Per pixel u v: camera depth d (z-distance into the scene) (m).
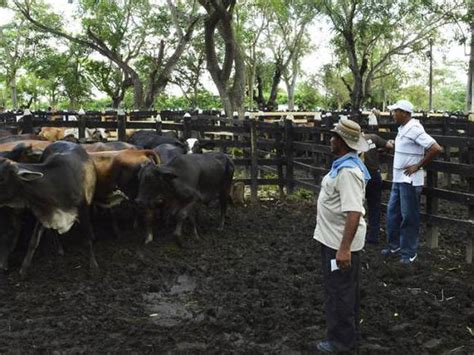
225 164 9.05
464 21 26.33
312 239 8.55
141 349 4.98
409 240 7.31
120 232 8.91
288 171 11.95
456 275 6.90
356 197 4.48
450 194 7.56
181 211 8.19
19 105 57.12
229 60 18.67
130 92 52.06
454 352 4.85
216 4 17.42
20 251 7.83
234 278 6.79
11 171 6.58
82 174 7.09
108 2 30.56
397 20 29.33
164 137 10.85
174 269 7.20
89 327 5.41
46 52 38.12
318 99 61.09
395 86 52.81
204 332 5.32
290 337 5.14
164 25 33.53
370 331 5.23
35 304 6.05
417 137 7.02
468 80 27.38
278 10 30.16
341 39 33.00
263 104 42.69
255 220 9.95
